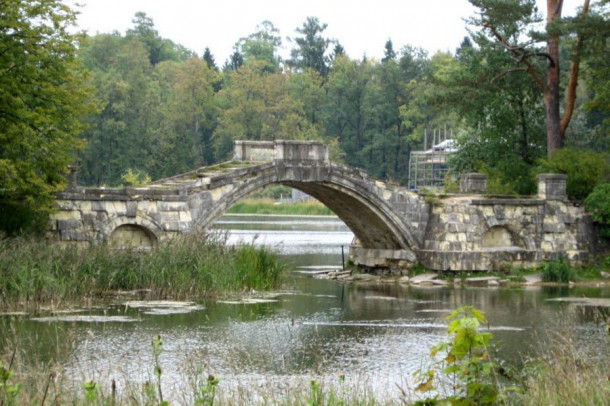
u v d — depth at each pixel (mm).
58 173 35344
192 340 25062
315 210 101125
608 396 14547
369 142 120938
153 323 27484
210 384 13836
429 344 25766
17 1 33344
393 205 43938
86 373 19609
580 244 46094
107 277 32031
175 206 37750
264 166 40344
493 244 45000
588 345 24344
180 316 29062
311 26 144875
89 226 35688
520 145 57156
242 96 113625
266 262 38500
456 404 13258
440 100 54562
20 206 34344
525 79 55344
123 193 36500
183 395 16266
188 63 114875
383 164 119000
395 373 21547
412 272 44062
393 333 27672
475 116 56000
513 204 44812
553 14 53219
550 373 15844
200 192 38406
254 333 26797
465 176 47969
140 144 105250
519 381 15703
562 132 53906
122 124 99562
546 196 45750
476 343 13195
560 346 21172
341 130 123125
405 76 122375
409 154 118938
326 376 20891
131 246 34844
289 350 24391
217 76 117562
